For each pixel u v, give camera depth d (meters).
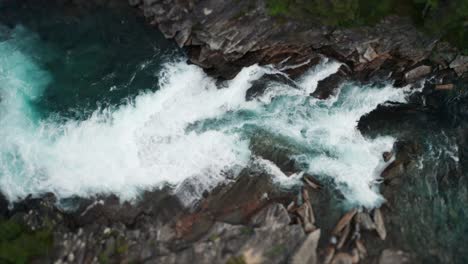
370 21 37.84
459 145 38.53
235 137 36.19
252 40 37.62
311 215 32.59
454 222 34.25
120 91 37.34
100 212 31.08
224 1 35.69
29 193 31.55
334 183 34.75
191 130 36.03
